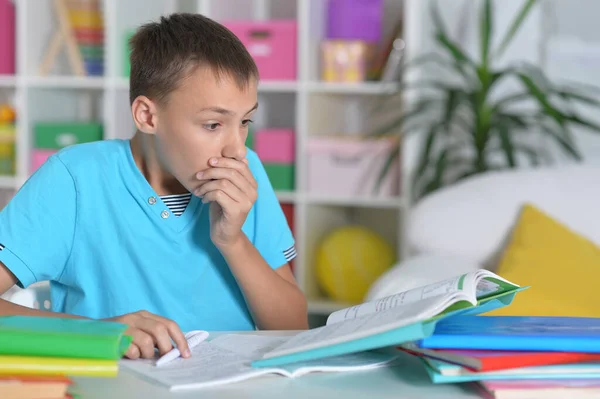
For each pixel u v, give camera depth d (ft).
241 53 4.01
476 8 11.65
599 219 7.00
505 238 7.07
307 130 11.44
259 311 4.55
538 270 6.39
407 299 3.26
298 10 11.28
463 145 10.52
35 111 12.12
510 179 7.38
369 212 12.96
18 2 11.81
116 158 4.53
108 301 4.53
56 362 2.64
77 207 4.47
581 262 6.43
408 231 7.45
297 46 11.34
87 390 2.89
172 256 4.53
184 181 4.16
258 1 13.00
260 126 13.12
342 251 11.14
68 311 4.65
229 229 4.27
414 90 10.99
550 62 11.34
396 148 10.62
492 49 11.55
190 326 4.60
